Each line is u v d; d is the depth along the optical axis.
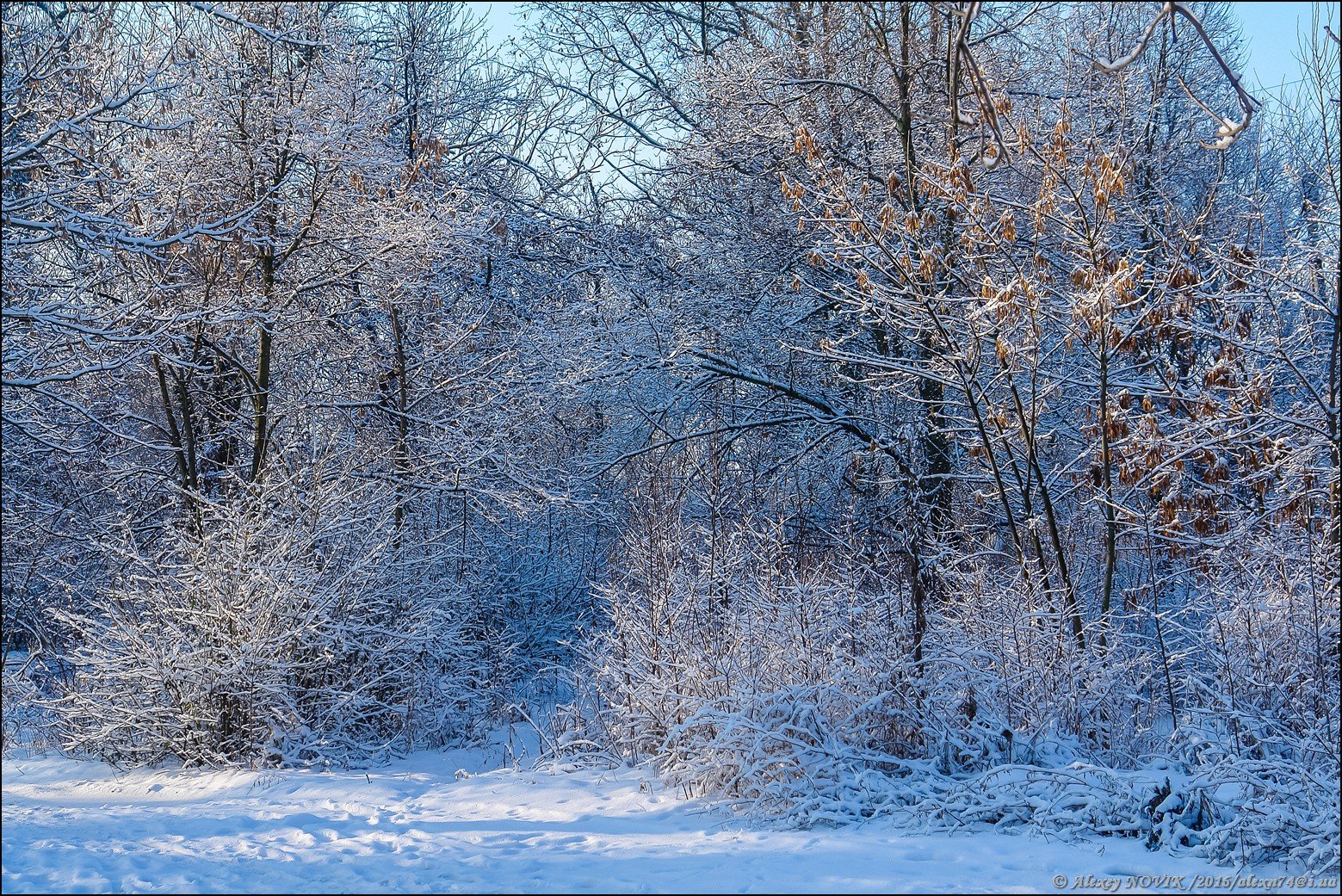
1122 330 10.06
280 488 12.27
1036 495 13.20
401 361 15.79
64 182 11.85
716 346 16.58
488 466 16.12
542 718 13.24
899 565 11.75
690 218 18.53
